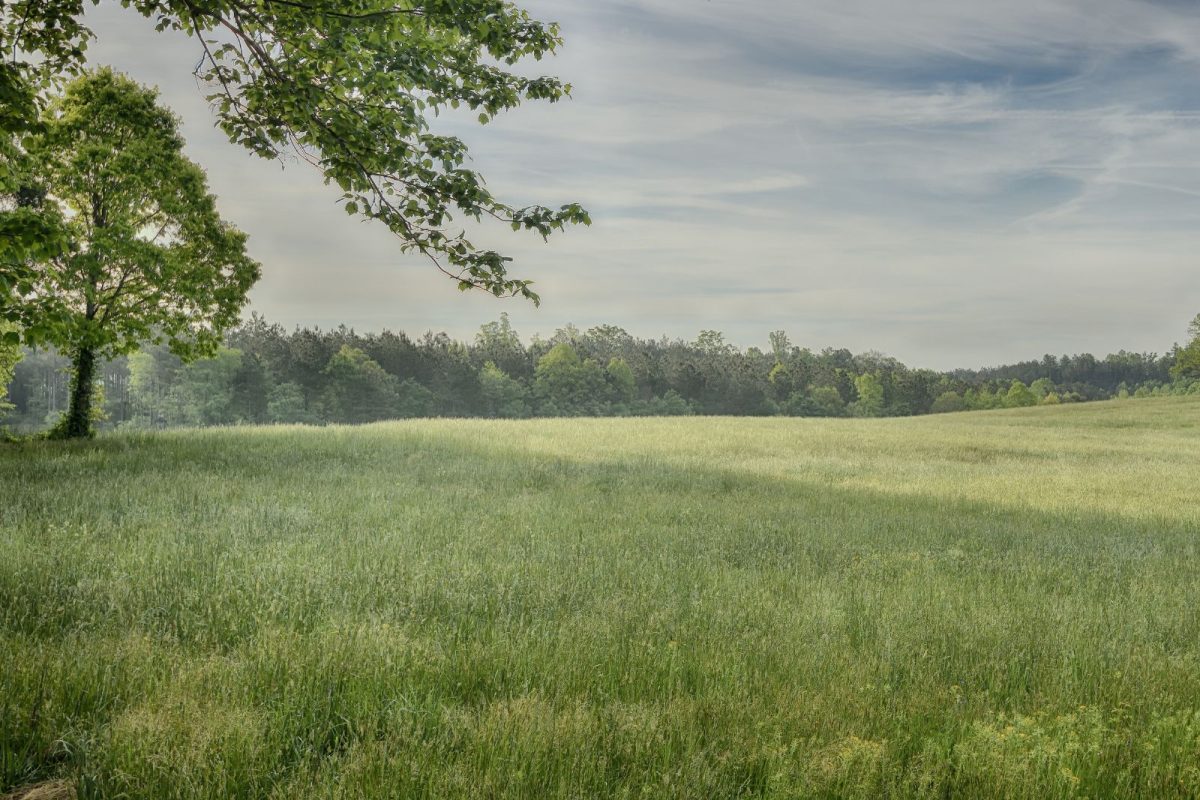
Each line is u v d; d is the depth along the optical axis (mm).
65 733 3838
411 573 7719
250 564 7848
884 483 21359
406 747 3725
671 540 10781
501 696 4578
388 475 17609
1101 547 11750
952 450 33531
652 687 4816
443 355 117000
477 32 7152
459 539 9961
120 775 3326
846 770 3570
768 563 9547
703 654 5477
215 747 3633
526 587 7469
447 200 6660
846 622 6676
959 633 6414
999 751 3867
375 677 4617
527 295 6844
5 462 17297
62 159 22094
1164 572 9820
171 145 23531
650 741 3932
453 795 3266
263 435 27234
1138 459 31406
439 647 5289
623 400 122000
